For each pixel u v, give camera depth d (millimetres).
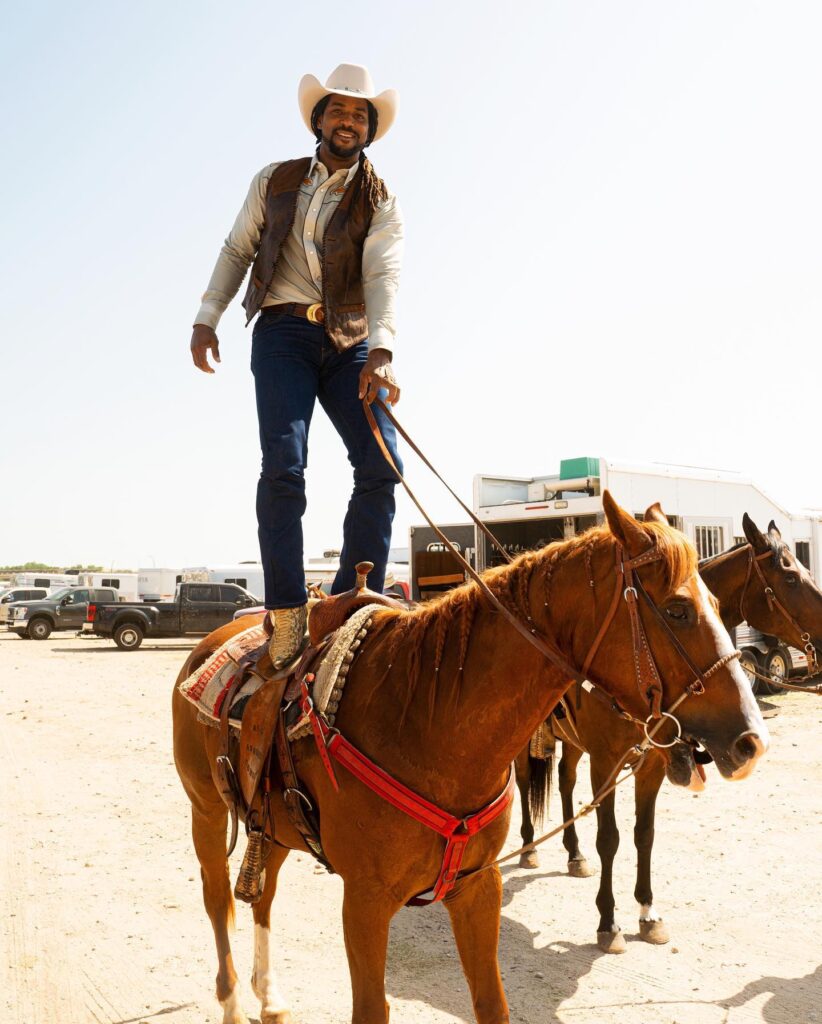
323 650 3068
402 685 2785
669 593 2451
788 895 5668
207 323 3643
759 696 14148
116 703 15312
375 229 3361
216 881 4027
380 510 3428
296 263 3400
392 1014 4160
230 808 3449
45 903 5699
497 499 14070
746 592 6719
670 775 2492
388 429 3432
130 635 27250
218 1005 4285
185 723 3947
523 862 6449
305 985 4504
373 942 2656
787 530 14570
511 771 2916
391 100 3371
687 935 5082
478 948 2824
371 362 3094
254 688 3342
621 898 5730
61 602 33531
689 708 2410
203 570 30719
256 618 4145
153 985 4500
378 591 3416
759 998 4297
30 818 7824
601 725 4906
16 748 11164
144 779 9430
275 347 3352
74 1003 4293
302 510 3279
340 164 3441
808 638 6461
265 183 3545
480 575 2900
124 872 6363
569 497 13492
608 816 4953
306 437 3311
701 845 6773
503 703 2666
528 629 2656
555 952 4887
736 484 13609
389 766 2695
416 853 2656
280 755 3029
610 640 2547
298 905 5777
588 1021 4078
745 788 8477
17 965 4738
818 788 8398
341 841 2725
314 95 3396
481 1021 2793
